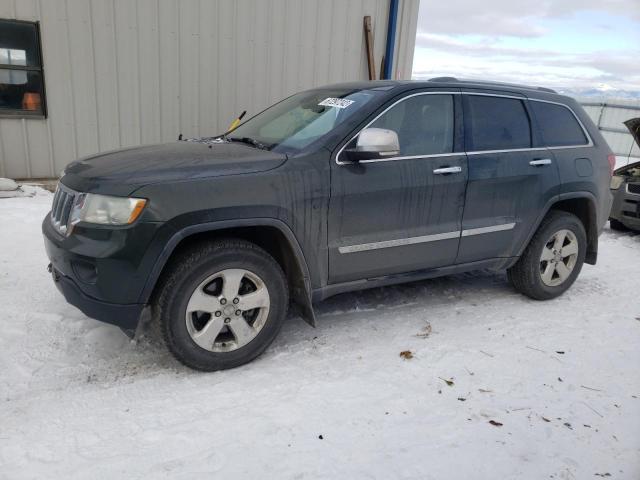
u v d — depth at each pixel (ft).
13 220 19.92
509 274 16.21
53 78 23.81
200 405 9.92
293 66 28.14
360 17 29.04
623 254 22.24
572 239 16.02
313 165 11.37
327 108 13.03
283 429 9.34
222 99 26.99
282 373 11.21
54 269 11.00
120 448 8.66
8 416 9.34
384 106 12.42
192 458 8.51
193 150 11.98
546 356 12.62
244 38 26.61
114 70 24.71
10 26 22.62
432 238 13.12
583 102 61.72
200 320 11.01
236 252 10.68
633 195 24.40
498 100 14.43
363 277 12.60
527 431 9.75
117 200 9.86
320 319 13.92
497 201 14.02
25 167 24.25
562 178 15.14
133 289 10.01
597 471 8.84
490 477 8.52
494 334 13.61
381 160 12.20
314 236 11.46
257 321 11.37
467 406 10.41
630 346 13.38
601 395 11.09
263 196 10.67
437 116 13.25
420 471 8.54
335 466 8.52
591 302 16.25
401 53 30.78
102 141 25.36
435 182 12.82
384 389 10.81
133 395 10.17
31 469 8.10
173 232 9.98
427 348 12.64
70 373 10.81
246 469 8.33
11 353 11.34
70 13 23.40
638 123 24.53
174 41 25.34
